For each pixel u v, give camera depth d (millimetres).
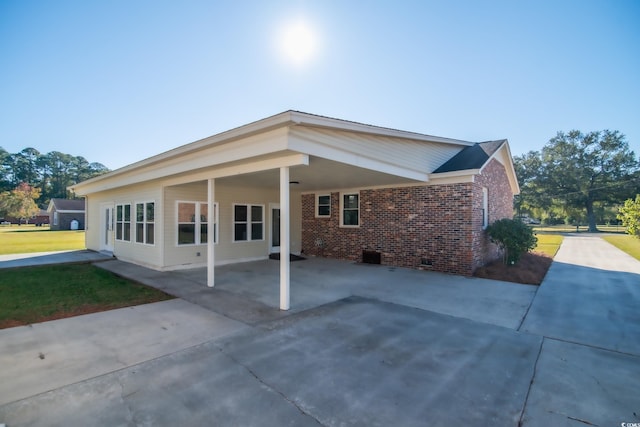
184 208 10391
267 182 10508
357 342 4426
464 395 3098
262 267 10594
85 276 9023
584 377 3484
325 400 2988
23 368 3564
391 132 7992
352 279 8773
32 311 5719
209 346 4242
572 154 40625
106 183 12875
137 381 3303
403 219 10703
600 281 8695
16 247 17391
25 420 2623
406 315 5680
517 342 4484
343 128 6359
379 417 2732
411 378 3428
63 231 36406
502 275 9086
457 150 11727
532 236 10211
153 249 10273
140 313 5684
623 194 37312
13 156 75375
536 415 2781
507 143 12406
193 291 7316
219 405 2889
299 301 6543
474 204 9477
